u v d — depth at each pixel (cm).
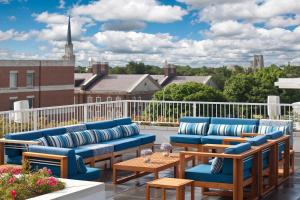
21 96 5309
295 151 1163
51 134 902
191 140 1059
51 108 1177
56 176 686
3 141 825
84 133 959
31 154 697
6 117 1088
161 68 7994
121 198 732
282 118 1235
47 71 5625
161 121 1348
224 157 666
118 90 6147
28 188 538
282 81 1742
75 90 6331
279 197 741
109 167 974
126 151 1006
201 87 4212
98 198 576
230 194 743
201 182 689
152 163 797
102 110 1321
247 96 4962
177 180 657
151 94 6359
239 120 1071
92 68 6494
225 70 7669
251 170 726
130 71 8075
